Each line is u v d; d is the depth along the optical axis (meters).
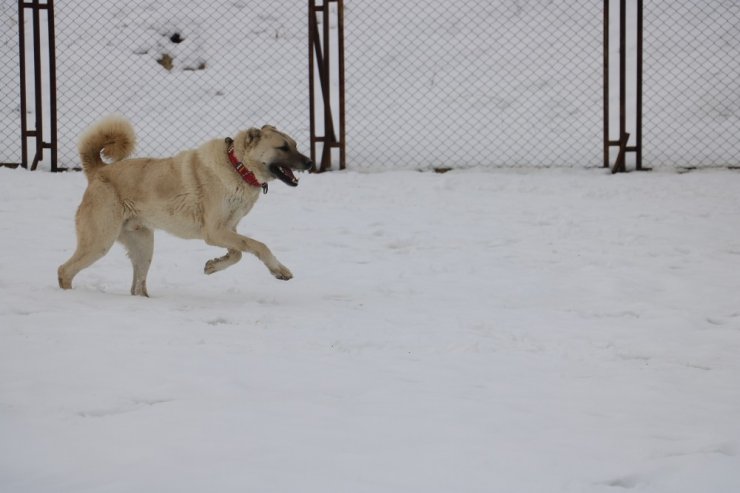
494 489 4.14
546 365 6.44
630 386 5.92
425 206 13.31
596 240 11.19
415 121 17.62
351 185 14.73
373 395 5.59
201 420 5.03
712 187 14.12
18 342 6.48
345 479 4.20
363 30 19.91
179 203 8.50
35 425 4.90
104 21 20.41
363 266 10.05
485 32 19.64
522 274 9.65
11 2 20.58
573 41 19.11
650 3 19.47
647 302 8.54
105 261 10.11
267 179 8.77
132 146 8.84
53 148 15.92
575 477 4.31
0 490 4.04
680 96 17.52
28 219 12.15
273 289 9.02
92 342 6.56
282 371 6.05
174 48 19.84
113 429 4.86
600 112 17.34
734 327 7.71
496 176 15.20
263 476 4.21
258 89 18.75
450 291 8.97
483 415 5.23
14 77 19.08
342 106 16.02
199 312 7.84
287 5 20.80
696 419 5.26
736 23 18.92
